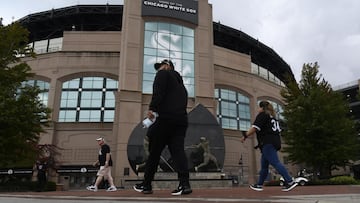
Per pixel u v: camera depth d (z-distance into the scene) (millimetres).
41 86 37375
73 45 39281
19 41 21172
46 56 37969
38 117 20594
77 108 36031
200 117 23750
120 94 29406
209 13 35250
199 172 20031
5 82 19922
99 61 37375
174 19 33406
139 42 31531
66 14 43781
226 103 40500
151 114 4816
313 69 27234
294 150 24766
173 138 5020
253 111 42344
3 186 18641
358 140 26406
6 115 18422
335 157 23375
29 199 4273
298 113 24656
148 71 31094
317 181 17688
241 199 3916
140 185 5879
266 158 6547
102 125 34781
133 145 23328
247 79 43062
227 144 38250
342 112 24984
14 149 19594
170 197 4281
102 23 45562
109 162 10656
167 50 32281
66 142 34375
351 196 4707
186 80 32031
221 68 41031
